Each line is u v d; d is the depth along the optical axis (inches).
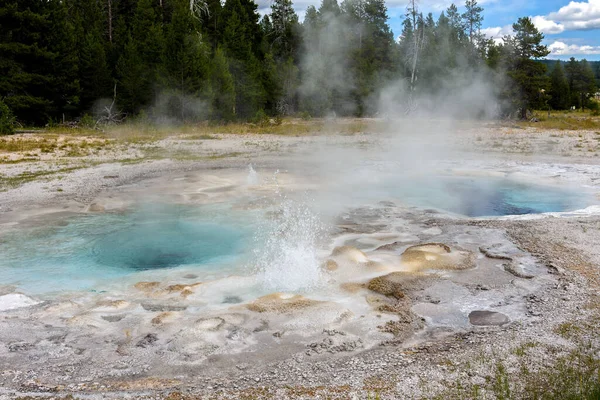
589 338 180.7
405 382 154.9
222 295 228.7
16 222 352.8
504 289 231.5
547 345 175.9
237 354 177.8
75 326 199.0
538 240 296.5
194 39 1117.1
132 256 283.6
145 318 206.5
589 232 309.6
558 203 404.2
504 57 1256.8
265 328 196.2
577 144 749.9
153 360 174.7
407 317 205.3
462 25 1722.4
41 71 1073.5
